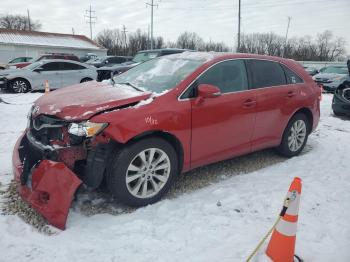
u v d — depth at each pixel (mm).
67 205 3371
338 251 3176
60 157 3498
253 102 4816
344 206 4086
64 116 3564
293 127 5680
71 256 3008
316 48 75625
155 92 4148
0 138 6500
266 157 5805
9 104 10602
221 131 4480
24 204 3855
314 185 4633
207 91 4043
